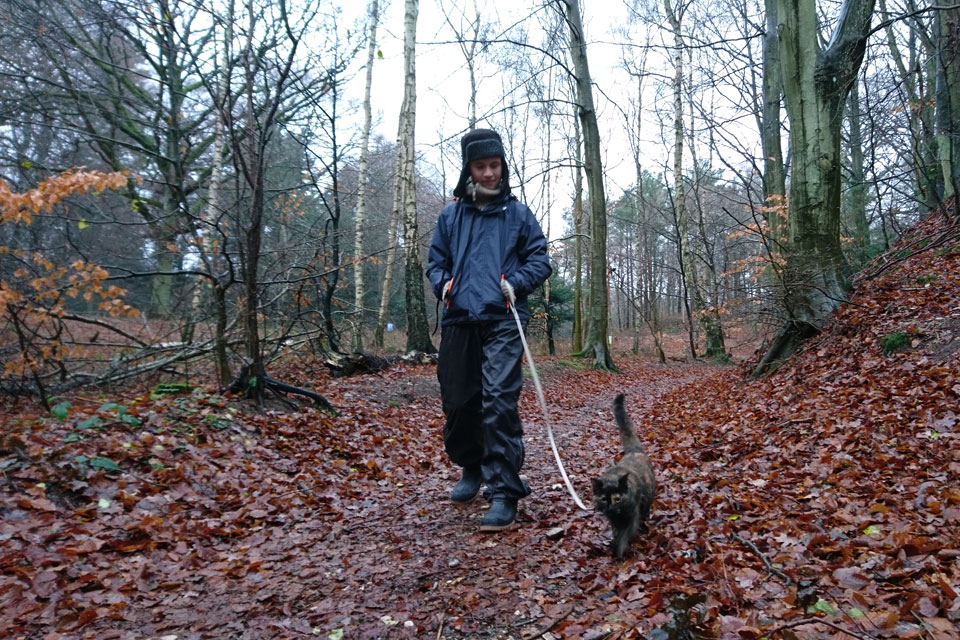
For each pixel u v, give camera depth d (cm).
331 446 618
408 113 1416
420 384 1015
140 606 286
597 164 1723
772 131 1822
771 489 439
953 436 460
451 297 389
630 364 2155
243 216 757
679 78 2252
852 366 745
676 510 407
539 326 2802
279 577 322
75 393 666
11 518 351
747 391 912
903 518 335
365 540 381
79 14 1038
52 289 588
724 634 237
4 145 1008
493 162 386
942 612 233
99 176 524
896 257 1180
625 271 4244
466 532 382
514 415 378
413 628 261
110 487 410
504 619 267
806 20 928
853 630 228
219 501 436
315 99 830
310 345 1089
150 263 1169
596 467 594
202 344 791
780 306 990
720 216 2953
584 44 1666
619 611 266
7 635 253
